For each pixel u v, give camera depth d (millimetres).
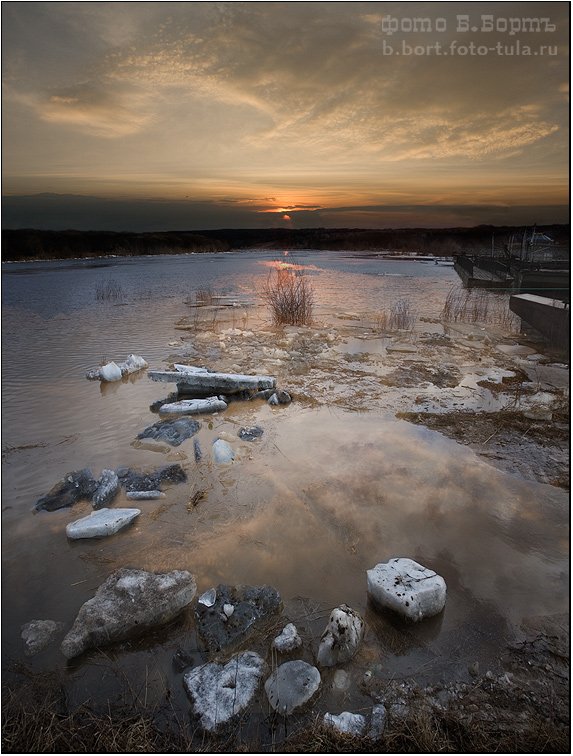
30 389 7633
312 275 26234
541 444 5492
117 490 4613
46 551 3783
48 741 2350
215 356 9414
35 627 3037
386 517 4121
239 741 2348
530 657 2783
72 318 13820
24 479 4883
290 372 8289
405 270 29844
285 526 4012
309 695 2510
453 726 2389
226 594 3236
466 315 13648
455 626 3014
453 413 6391
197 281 23062
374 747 2289
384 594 3105
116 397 7234
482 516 4141
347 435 5758
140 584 3256
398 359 9148
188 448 5492
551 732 2342
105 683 2695
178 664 2801
